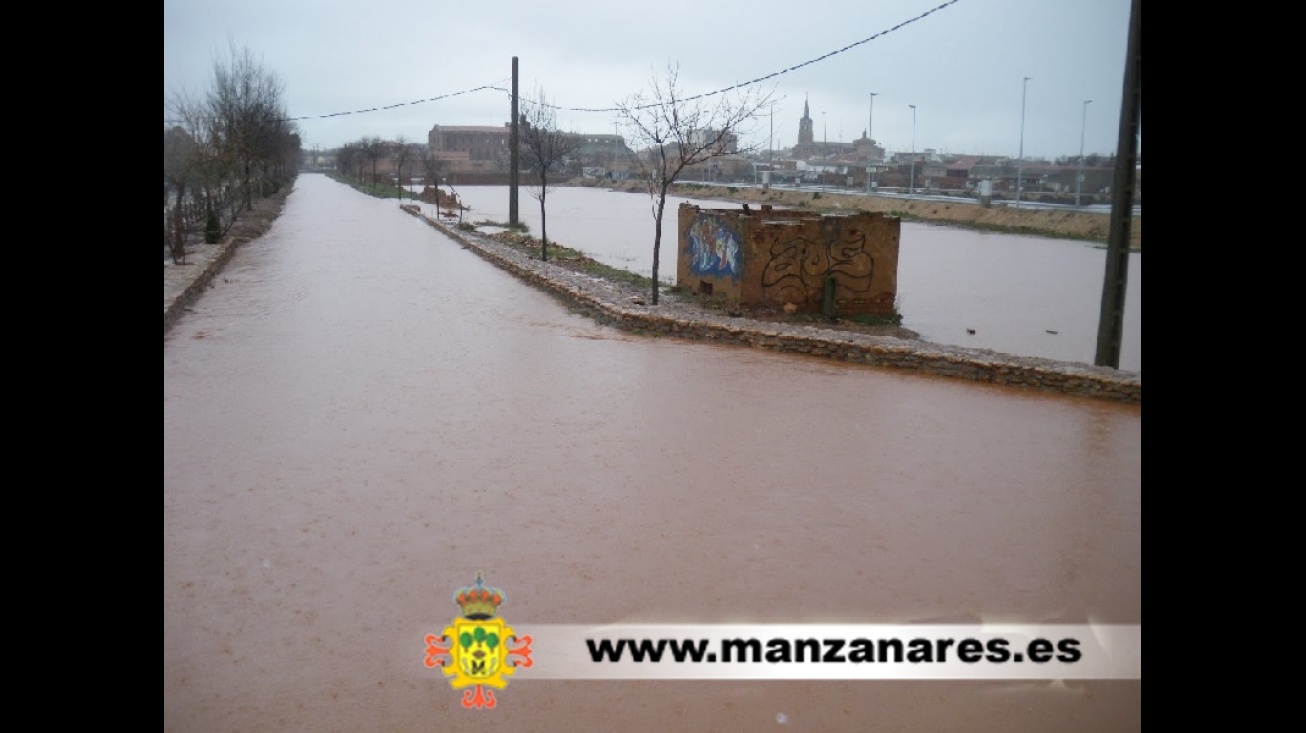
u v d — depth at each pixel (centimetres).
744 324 1580
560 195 8750
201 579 641
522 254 2875
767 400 1172
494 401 1143
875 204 6869
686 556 695
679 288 2098
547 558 687
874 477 883
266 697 509
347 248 3247
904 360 1367
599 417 1077
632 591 639
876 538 737
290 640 567
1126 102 1293
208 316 1719
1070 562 700
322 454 919
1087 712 515
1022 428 1070
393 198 7225
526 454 932
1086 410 1159
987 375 1298
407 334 1591
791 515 782
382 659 550
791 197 7631
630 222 5062
